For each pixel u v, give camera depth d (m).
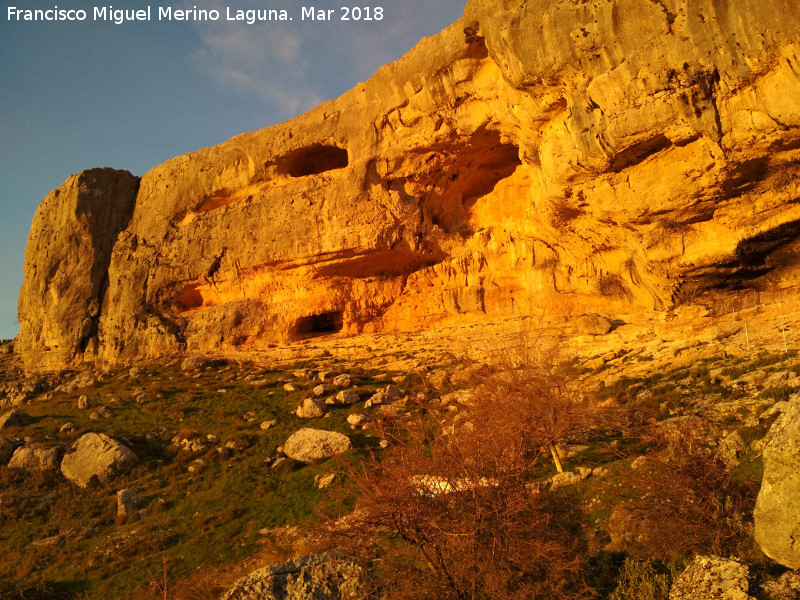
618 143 15.04
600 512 8.19
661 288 17.52
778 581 5.48
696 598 5.68
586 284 20.08
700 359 13.05
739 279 16.20
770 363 11.39
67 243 30.89
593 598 6.58
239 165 27.72
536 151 19.12
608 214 16.95
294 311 25.80
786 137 12.81
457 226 24.44
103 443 16.08
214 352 26.34
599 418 10.45
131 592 10.10
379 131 23.38
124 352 27.73
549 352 13.78
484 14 17.64
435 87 20.86
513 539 6.55
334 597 6.50
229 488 13.67
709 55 13.22
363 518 6.64
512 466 6.91
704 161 14.26
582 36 14.98
